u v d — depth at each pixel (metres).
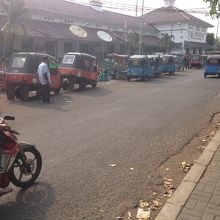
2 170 5.79
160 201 6.02
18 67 16.61
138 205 5.88
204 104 16.94
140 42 49.06
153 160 8.16
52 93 19.14
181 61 49.03
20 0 28.44
